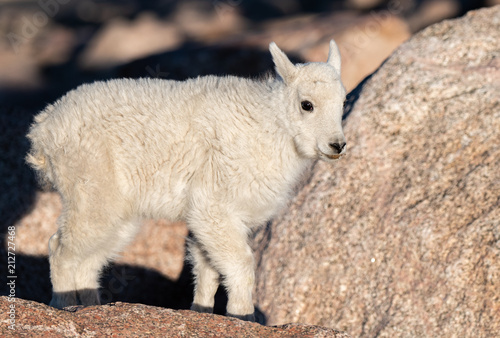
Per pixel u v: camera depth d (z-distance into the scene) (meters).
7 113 36.72
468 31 31.12
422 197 26.14
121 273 32.03
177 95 22.64
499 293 22.61
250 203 22.41
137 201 22.80
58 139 22.11
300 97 21.92
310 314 25.70
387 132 28.58
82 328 17.20
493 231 23.86
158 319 18.28
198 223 22.08
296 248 27.03
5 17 95.94
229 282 21.97
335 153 21.55
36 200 32.53
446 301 23.33
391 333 23.59
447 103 28.52
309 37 53.16
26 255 31.48
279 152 22.31
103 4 106.50
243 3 96.06
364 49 51.72
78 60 77.94
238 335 18.08
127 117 22.14
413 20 77.88
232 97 22.55
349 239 26.34
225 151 21.88
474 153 26.78
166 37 79.38
